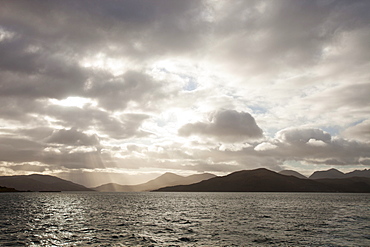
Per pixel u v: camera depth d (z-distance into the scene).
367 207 105.56
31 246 31.95
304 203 135.88
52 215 69.00
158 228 46.38
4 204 115.56
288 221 57.28
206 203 134.50
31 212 77.44
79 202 138.75
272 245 33.16
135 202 142.38
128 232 41.84
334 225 51.25
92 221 56.09
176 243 33.84
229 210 88.50
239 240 35.97
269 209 93.38
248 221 57.06
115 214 72.38
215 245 32.94
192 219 60.81
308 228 47.12
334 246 32.72
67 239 35.97
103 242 34.12
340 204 127.00
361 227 48.56
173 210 87.69
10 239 35.97
